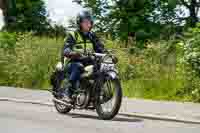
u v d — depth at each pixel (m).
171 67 17.64
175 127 10.44
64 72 12.07
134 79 17.70
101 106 11.24
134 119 11.48
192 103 14.41
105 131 9.62
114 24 37.62
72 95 11.73
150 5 37.56
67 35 11.87
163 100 15.28
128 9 37.75
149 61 18.17
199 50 15.61
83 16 11.73
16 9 52.34
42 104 13.99
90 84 11.35
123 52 18.73
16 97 15.34
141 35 36.12
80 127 10.05
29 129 9.66
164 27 37.19
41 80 19.59
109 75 10.98
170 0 37.38
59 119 11.14
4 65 20.23
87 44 11.74
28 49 20.23
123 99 15.23
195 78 15.66
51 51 20.19
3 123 10.38
